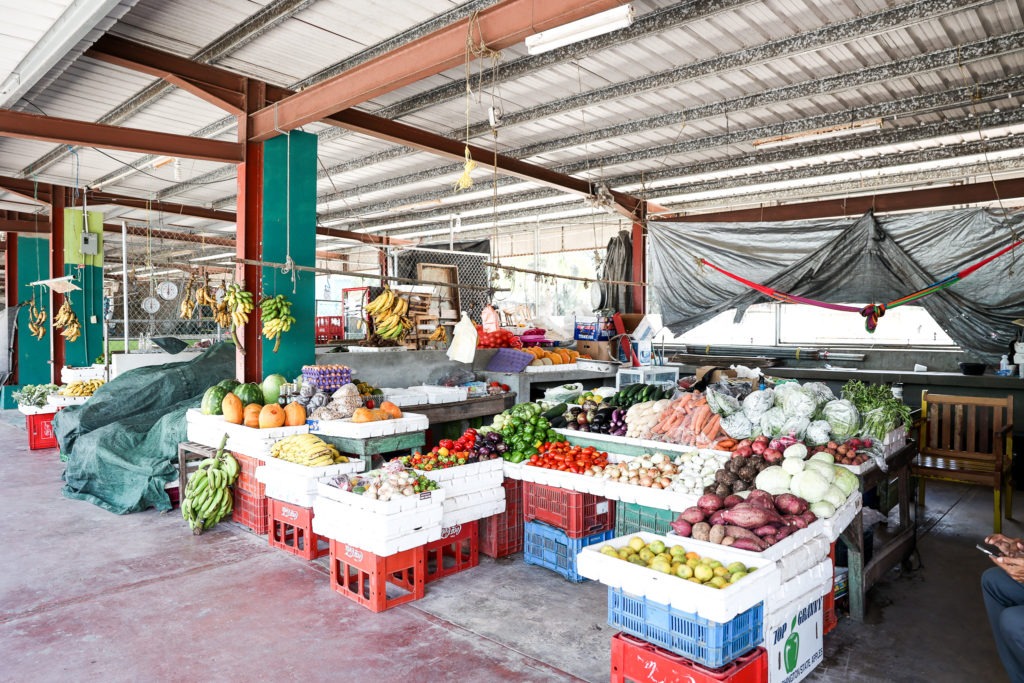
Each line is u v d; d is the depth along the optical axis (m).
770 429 3.87
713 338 12.45
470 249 13.48
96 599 3.64
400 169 9.64
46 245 12.34
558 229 14.20
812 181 9.09
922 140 7.02
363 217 13.19
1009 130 6.79
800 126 6.99
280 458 4.46
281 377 5.66
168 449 5.62
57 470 6.96
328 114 5.46
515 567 4.21
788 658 2.73
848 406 3.89
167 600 3.63
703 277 9.38
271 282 6.14
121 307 13.12
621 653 2.55
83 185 10.59
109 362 8.82
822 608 3.09
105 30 4.61
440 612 3.52
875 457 3.67
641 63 5.65
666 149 8.05
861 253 8.18
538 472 4.09
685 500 3.40
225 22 5.14
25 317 11.97
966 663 3.05
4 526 4.96
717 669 2.31
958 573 4.24
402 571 4.01
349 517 3.60
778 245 8.78
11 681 2.79
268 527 4.58
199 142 5.89
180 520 5.16
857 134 7.23
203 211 12.05
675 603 2.37
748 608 2.38
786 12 4.72
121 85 6.45
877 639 3.29
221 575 4.01
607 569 2.59
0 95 5.77
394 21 5.07
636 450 4.28
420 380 6.82
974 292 7.49
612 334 8.62
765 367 8.87
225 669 2.90
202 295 9.62
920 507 5.73
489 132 7.41
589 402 5.09
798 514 2.91
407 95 6.60
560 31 3.77
